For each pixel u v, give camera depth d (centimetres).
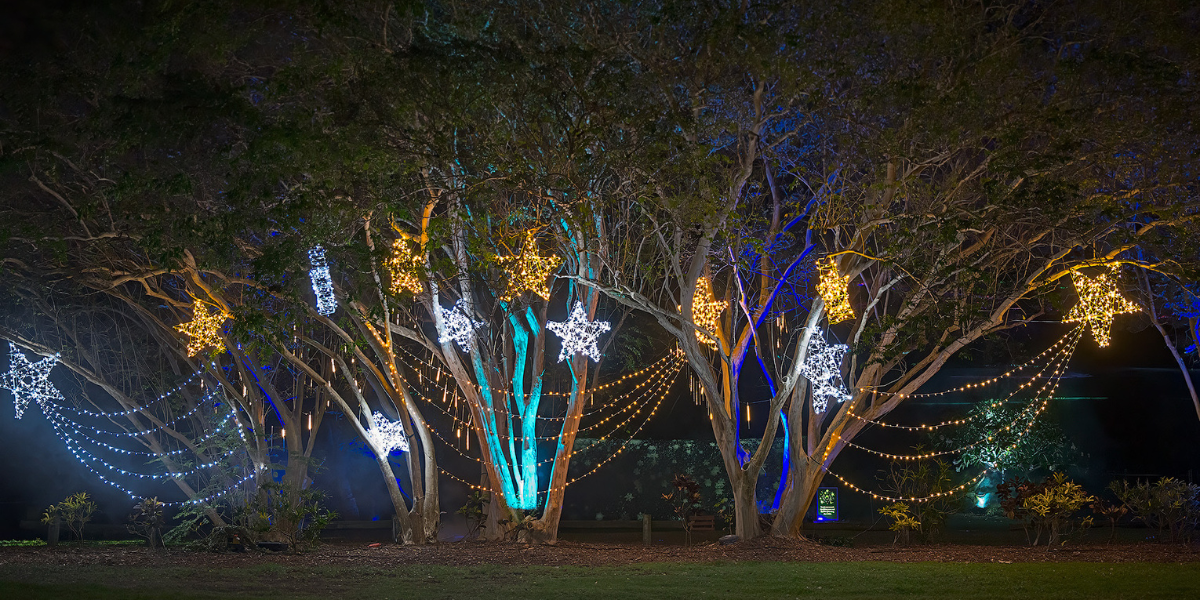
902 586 1365
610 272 1923
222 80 1591
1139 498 2084
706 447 2978
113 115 1510
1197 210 1711
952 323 1858
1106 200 1633
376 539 2459
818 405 2086
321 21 1516
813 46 1625
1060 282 2084
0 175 1688
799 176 1869
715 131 1702
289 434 2302
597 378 2558
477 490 2306
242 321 1666
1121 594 1277
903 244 1697
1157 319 2261
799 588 1362
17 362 2302
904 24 1589
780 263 2144
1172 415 3047
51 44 1580
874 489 2978
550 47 1611
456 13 1664
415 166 1616
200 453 2227
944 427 2952
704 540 2428
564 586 1409
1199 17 1590
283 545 1956
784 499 2048
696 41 1617
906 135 1606
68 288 2228
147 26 1533
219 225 1605
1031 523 2067
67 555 1848
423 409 2873
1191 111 1546
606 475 2977
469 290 2031
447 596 1311
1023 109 1593
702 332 2019
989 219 1694
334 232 1634
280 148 1485
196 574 1553
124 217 1720
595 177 1667
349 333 2091
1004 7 1661
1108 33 1623
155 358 2570
